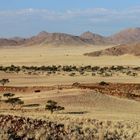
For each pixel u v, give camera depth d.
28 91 79.00
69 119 31.31
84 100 61.16
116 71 161.75
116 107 58.94
